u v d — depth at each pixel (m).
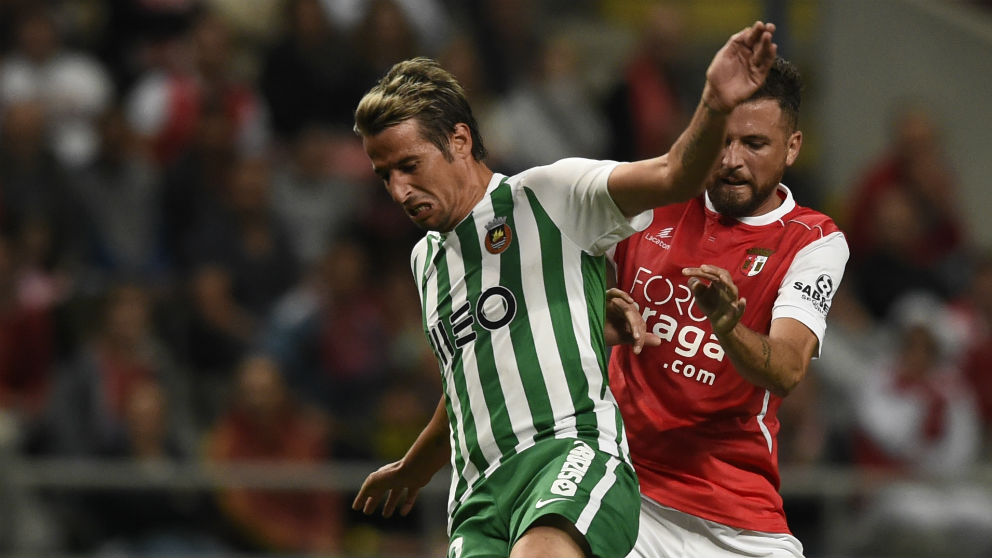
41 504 26.03
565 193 12.39
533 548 11.55
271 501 26.48
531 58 40.75
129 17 38.88
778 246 14.16
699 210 14.52
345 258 31.05
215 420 29.95
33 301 31.00
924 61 40.66
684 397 14.23
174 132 36.06
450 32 39.94
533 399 12.36
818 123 41.34
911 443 29.08
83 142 36.75
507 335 12.48
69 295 31.41
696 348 14.16
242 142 35.44
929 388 29.42
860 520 26.36
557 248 12.51
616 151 37.88
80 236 32.91
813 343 13.51
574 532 11.65
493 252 12.59
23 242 32.12
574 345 12.41
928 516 26.20
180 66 37.28
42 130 33.41
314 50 36.91
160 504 26.23
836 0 41.22
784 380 12.79
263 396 27.66
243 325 31.62
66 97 36.97
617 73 43.78
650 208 11.88
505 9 40.62
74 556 25.80
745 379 13.80
